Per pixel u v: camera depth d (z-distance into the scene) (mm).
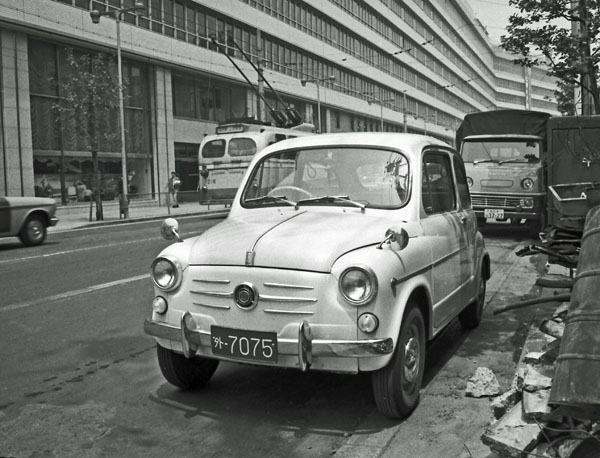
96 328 6637
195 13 34875
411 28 71438
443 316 4801
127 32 29328
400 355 3879
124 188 25141
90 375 5141
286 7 44938
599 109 8664
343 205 4590
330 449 3680
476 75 101938
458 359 5367
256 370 5152
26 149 24953
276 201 4859
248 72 39469
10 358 5609
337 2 53094
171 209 30453
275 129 22984
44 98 26031
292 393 4613
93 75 23844
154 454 3682
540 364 3936
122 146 25172
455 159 5871
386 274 3691
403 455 3543
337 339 3646
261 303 3785
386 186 4652
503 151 13633
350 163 4832
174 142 34188
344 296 3627
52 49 26406
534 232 13359
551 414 2938
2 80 24016
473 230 5910
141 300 7984
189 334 3998
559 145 9273
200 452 3697
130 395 4664
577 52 8266
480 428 3857
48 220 15070
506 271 9500
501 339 5949
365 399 4449
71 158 27406
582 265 2963
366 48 60250
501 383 4730
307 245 3854
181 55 33250
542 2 8141
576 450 2730
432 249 4492
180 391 4727
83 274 10055
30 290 8688
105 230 19656
